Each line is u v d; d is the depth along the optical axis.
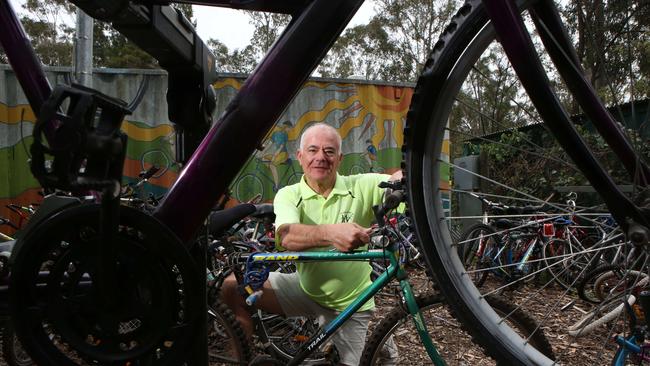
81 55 4.10
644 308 1.15
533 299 1.83
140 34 1.01
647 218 0.87
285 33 1.00
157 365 0.90
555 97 0.86
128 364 0.92
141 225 0.87
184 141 1.25
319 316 2.15
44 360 0.89
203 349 0.99
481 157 3.56
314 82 5.18
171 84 1.24
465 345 1.91
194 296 0.89
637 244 0.87
